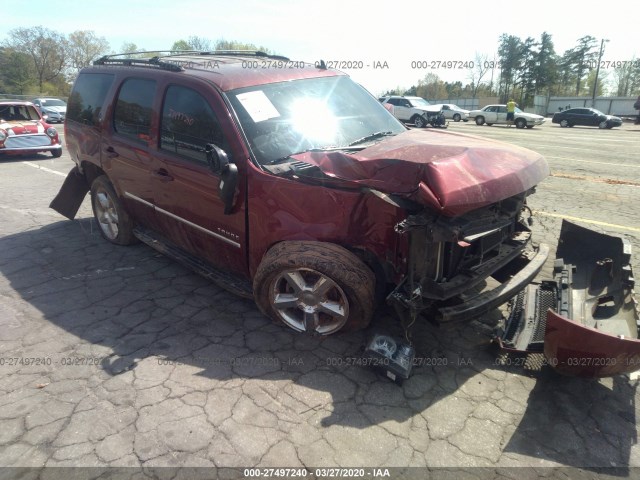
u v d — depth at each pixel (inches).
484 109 1130.7
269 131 130.4
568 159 458.3
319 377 115.6
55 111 965.2
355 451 93.8
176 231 156.5
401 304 108.7
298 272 120.6
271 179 119.3
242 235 130.2
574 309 122.4
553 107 2022.6
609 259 137.0
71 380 114.3
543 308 130.4
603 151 529.0
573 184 330.0
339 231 114.3
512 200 123.0
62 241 208.4
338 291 118.8
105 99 177.0
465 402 107.5
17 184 332.2
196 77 139.4
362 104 159.6
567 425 100.9
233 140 126.2
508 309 137.9
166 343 129.6
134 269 177.9
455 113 1262.3
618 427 100.5
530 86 2524.6
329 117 143.7
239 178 125.2
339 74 166.7
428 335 133.4
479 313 110.7
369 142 139.3
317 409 105.0
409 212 104.0
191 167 137.8
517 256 136.1
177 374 116.5
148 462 91.0
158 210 159.5
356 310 118.3
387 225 108.7
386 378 115.0
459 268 114.7
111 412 103.8
